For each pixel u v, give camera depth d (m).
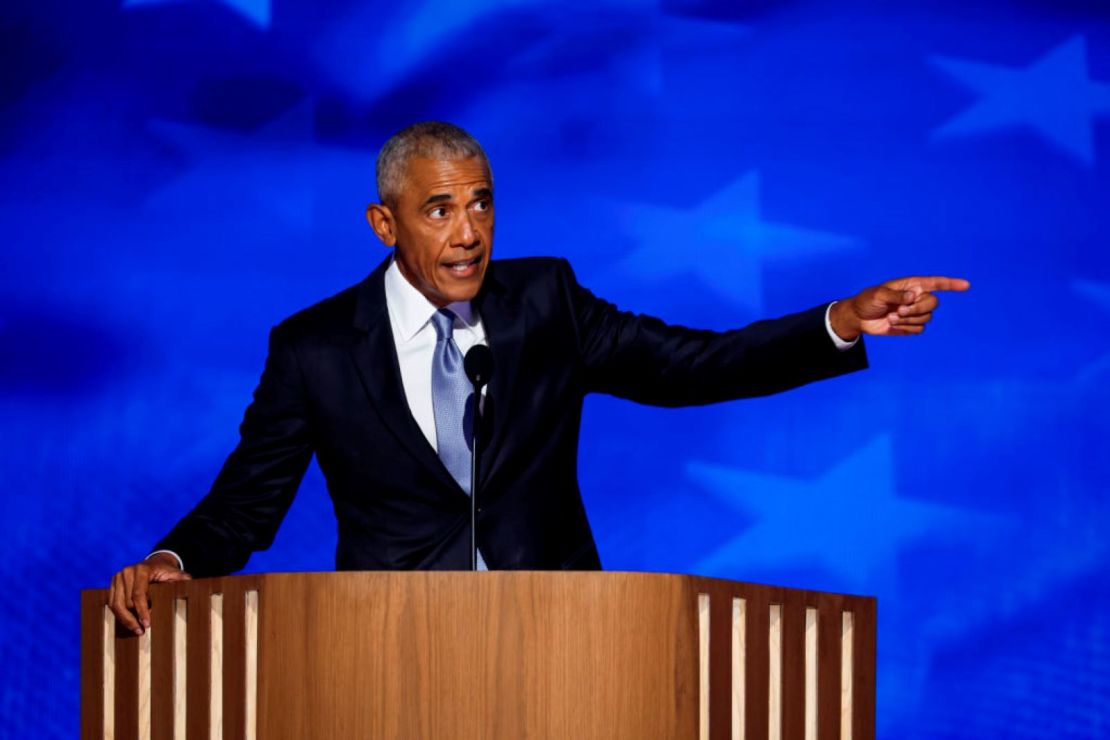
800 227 17.06
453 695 7.62
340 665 7.68
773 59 17.16
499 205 17.00
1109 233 17.12
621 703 7.64
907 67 17.16
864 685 8.55
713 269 17.02
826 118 17.12
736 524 16.88
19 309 16.92
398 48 17.12
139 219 16.98
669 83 17.12
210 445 16.84
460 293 9.52
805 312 9.60
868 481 16.88
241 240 16.98
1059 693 16.73
